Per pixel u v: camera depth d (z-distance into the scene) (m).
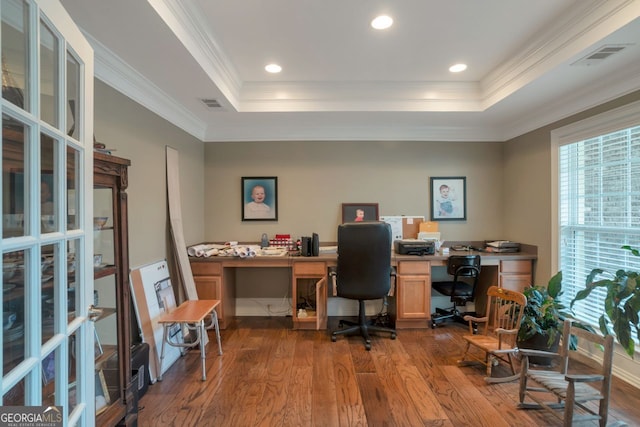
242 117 3.44
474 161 3.93
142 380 2.14
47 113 0.99
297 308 3.64
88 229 1.22
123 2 1.50
